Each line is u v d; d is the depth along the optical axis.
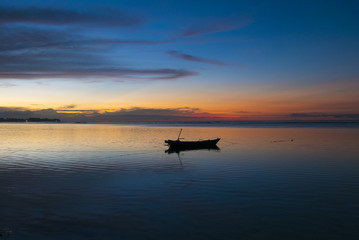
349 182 19.33
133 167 25.16
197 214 13.41
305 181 19.64
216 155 33.12
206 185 18.55
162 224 12.27
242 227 12.02
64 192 16.94
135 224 12.27
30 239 10.85
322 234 11.40
